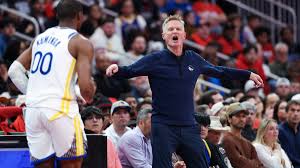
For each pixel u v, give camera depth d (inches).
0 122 512.4
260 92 926.4
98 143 462.3
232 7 1120.8
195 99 779.4
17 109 505.4
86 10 980.6
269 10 1141.1
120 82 789.9
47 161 428.1
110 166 531.2
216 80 891.4
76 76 446.0
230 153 608.4
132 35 921.5
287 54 1048.8
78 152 423.8
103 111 639.8
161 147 464.4
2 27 867.4
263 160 629.3
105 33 899.4
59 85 423.8
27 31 894.4
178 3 1056.8
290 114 690.8
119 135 600.4
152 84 471.5
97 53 835.4
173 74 469.4
